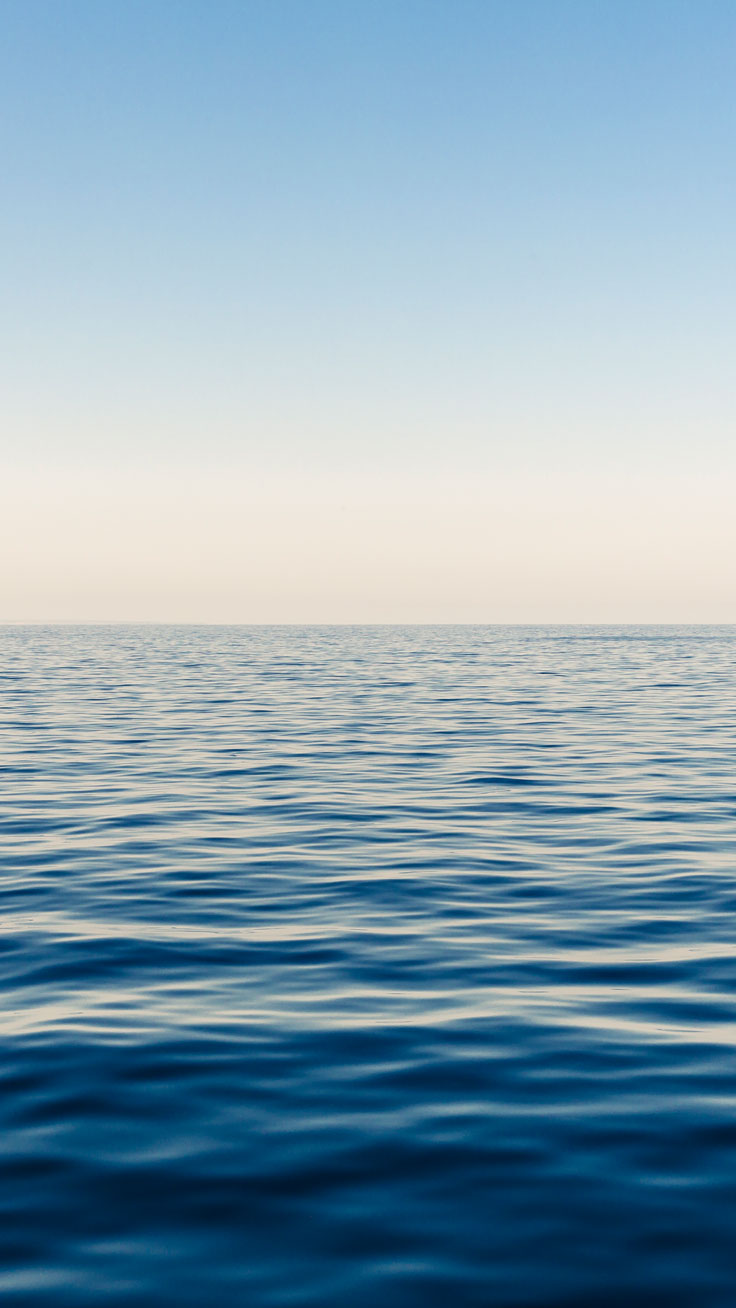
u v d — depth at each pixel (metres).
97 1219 5.96
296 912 12.69
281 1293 5.31
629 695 50.03
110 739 30.91
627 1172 6.46
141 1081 7.79
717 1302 5.23
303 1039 8.63
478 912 12.71
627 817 19.06
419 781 23.22
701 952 11.09
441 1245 5.71
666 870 14.90
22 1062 8.12
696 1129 7.02
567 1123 7.12
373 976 10.29
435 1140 6.88
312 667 77.88
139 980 10.13
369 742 30.39
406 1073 7.95
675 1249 5.66
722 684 59.12
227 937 11.59
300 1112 7.29
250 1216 5.99
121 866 15.04
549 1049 8.42
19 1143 6.84
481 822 18.55
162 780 23.23
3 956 10.88
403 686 55.81
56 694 49.44
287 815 19.14
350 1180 6.38
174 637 193.00
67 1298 5.27
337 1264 5.54
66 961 10.71
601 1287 5.36
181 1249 5.68
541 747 29.42
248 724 35.47
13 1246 5.71
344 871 14.79
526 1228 5.87
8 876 14.42
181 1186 6.31
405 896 13.44
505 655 104.31
